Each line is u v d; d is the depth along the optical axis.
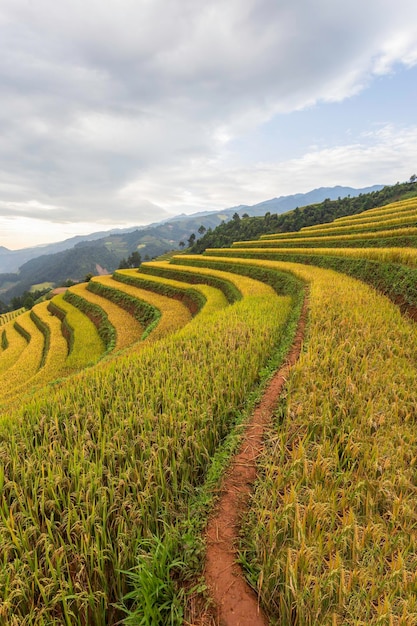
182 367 7.85
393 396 5.89
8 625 2.84
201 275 35.81
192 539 3.37
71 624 2.97
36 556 3.23
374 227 41.00
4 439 5.58
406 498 3.72
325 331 9.12
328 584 2.72
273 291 21.28
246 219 133.75
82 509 3.90
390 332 8.89
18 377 22.36
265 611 2.78
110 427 5.61
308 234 52.59
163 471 4.46
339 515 3.70
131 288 40.66
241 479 4.36
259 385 6.94
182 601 2.92
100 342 25.53
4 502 3.81
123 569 3.27
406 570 2.99
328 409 5.25
